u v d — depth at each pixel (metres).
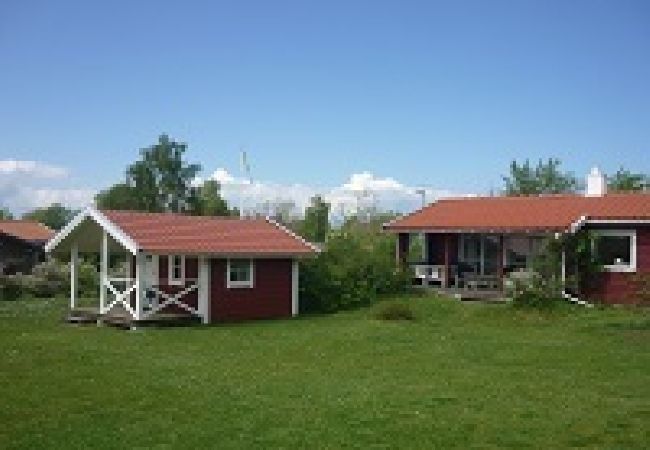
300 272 30.89
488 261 33.81
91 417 12.52
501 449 10.88
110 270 41.84
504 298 30.22
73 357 18.17
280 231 31.25
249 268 28.50
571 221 29.89
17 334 22.89
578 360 18.03
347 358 18.42
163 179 65.00
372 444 11.04
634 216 28.81
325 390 14.54
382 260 32.31
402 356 18.69
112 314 26.48
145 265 29.62
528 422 12.23
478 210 34.56
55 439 11.28
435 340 21.33
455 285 32.72
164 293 27.28
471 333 22.81
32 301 34.84
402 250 35.16
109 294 34.91
